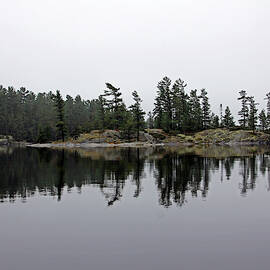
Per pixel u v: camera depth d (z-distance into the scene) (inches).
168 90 3939.5
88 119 5349.4
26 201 626.5
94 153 2090.3
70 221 486.3
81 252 363.9
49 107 5821.9
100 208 565.3
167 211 537.6
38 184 826.2
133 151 2288.4
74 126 5068.9
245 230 434.0
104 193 701.3
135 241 395.9
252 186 775.7
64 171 1103.6
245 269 314.8
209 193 689.6
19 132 5265.8
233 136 3700.8
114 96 3752.5
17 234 429.7
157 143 3526.1
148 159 1552.7
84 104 6392.7
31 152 2357.3
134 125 3567.9
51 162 1449.3
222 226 451.8
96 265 327.9
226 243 385.4
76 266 326.6
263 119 4375.0
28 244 391.5
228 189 735.7
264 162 1368.1
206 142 3634.4
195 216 504.1
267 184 802.8
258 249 365.4
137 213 527.2
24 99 6353.3
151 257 346.6
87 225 464.8
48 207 577.0
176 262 332.5
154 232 428.8
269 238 402.0
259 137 3688.5
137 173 1034.1
